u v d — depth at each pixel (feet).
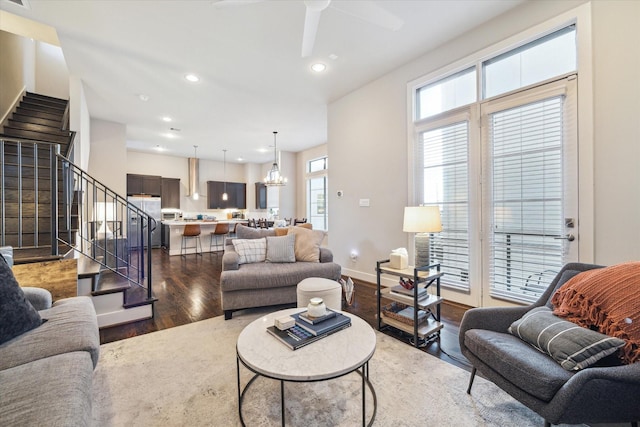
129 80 12.73
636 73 6.59
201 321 8.94
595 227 7.18
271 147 26.45
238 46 10.19
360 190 13.73
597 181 7.14
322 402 5.18
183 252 22.88
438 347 7.25
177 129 20.24
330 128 15.48
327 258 10.89
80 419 3.04
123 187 18.56
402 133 11.80
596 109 7.14
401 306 8.53
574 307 4.60
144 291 10.08
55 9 8.23
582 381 3.36
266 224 26.25
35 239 8.62
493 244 9.23
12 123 13.47
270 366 4.11
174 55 10.76
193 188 30.27
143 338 7.75
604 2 7.00
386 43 10.18
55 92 18.02
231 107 16.01
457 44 9.94
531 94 8.25
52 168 8.02
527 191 8.45
